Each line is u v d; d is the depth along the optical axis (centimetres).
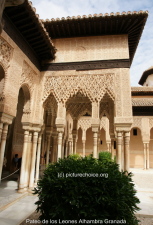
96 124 648
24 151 641
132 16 614
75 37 747
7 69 519
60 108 688
